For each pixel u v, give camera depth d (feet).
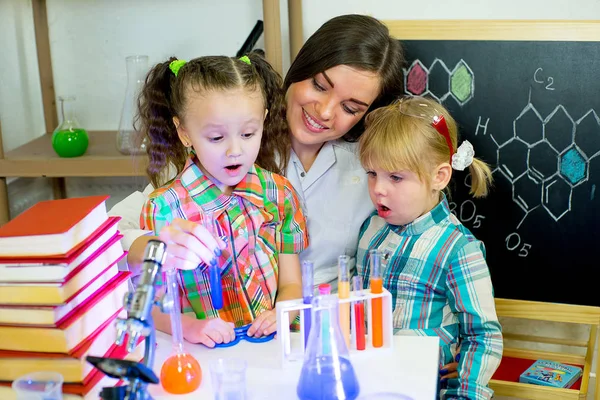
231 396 3.07
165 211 4.38
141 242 4.01
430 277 4.67
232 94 4.04
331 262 5.40
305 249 5.32
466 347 4.54
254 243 4.55
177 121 4.43
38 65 7.41
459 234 4.66
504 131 5.58
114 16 7.18
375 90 4.97
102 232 3.34
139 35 7.21
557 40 5.36
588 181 5.47
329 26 4.94
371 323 3.67
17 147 7.32
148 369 2.65
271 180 4.72
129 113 6.42
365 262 5.09
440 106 4.81
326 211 5.34
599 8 6.10
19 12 7.35
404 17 6.44
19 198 7.48
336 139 5.42
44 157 6.50
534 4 6.19
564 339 6.07
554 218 5.59
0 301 3.07
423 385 3.35
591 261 5.55
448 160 4.74
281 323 3.52
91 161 6.39
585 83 5.36
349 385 3.20
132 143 6.43
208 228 4.39
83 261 3.20
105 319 3.34
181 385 3.30
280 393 3.30
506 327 6.70
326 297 3.24
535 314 5.71
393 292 4.79
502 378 5.74
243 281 4.48
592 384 6.59
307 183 5.31
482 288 4.54
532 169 5.57
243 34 7.03
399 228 4.85
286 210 4.78
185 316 4.05
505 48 5.47
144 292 2.76
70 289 3.09
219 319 3.95
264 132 5.07
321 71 4.80
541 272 5.66
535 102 5.49
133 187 7.61
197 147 4.21
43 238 3.05
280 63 6.02
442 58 5.60
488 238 5.74
